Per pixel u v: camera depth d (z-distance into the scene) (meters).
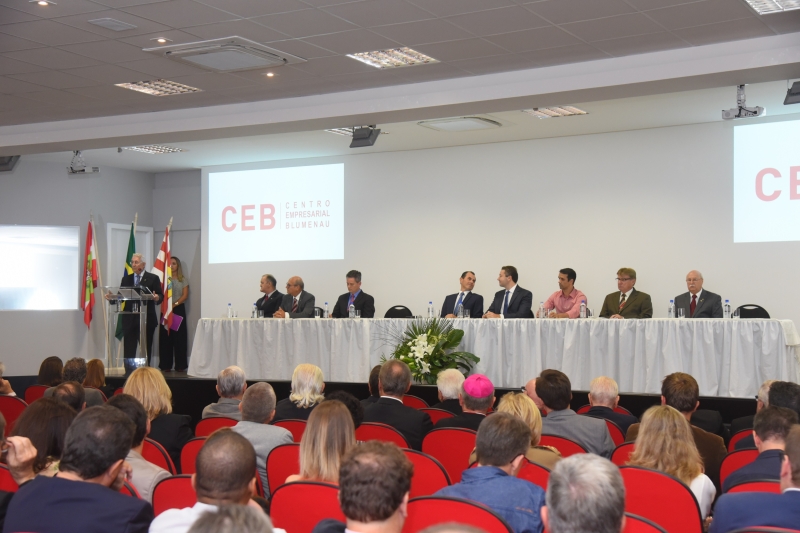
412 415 4.03
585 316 7.87
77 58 6.31
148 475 2.74
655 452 2.81
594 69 6.40
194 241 12.05
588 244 9.39
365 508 1.71
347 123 7.66
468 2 5.15
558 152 9.61
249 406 3.42
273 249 11.19
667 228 8.98
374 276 10.59
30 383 10.82
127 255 11.04
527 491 2.28
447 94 6.97
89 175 11.41
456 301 8.97
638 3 5.14
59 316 11.02
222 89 7.30
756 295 8.52
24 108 7.95
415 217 10.39
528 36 5.82
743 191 8.61
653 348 6.55
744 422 4.48
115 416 2.20
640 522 1.97
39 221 11.06
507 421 2.47
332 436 2.57
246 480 1.97
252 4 5.18
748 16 5.36
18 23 5.48
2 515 2.25
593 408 4.28
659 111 8.29
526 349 7.08
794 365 6.15
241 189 11.41
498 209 9.92
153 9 5.25
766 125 8.52
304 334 8.10
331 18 5.45
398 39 5.89
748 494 2.10
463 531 1.25
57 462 2.69
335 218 10.86
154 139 8.39
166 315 10.55
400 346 7.28
